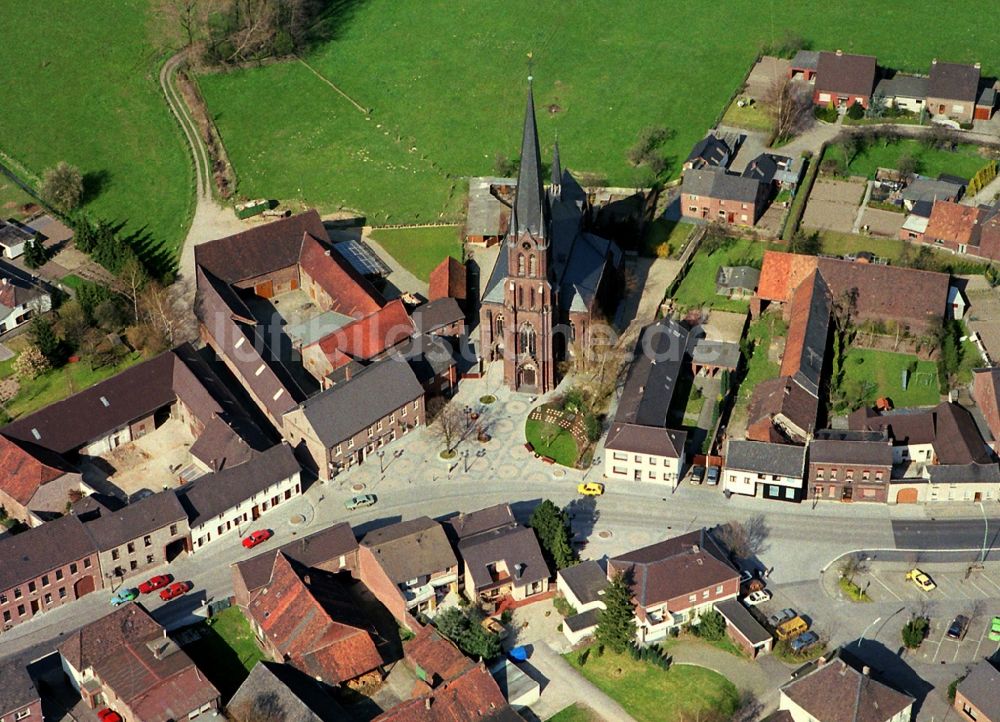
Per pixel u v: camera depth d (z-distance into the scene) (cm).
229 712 15938
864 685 15475
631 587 17125
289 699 15725
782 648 16875
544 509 18050
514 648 17050
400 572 17362
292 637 16700
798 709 15675
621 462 19600
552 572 17912
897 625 17250
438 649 16588
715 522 18900
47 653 17262
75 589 18012
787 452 19038
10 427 19738
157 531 18262
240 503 18875
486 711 15800
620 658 16912
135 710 15762
